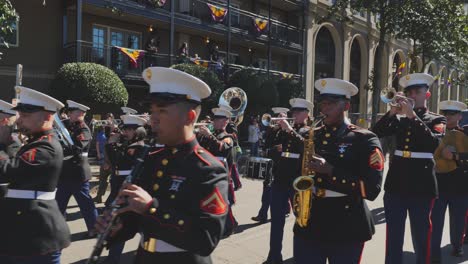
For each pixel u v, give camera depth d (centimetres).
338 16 2309
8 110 378
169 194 211
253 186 1017
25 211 311
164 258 215
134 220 241
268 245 587
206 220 201
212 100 1599
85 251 531
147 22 1700
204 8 1900
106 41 1642
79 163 564
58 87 1268
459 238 562
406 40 3247
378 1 1898
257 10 2255
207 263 223
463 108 564
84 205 572
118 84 1324
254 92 1819
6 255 310
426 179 439
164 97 212
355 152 316
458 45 2147
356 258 315
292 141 525
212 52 1920
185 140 220
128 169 540
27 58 1405
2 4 778
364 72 2852
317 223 317
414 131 442
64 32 1485
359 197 319
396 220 451
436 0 1959
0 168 303
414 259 542
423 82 465
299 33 2350
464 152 531
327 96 328
